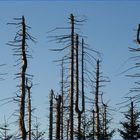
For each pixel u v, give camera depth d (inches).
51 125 2251.5
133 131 2299.5
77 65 1684.3
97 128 2089.1
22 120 1467.8
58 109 2076.8
